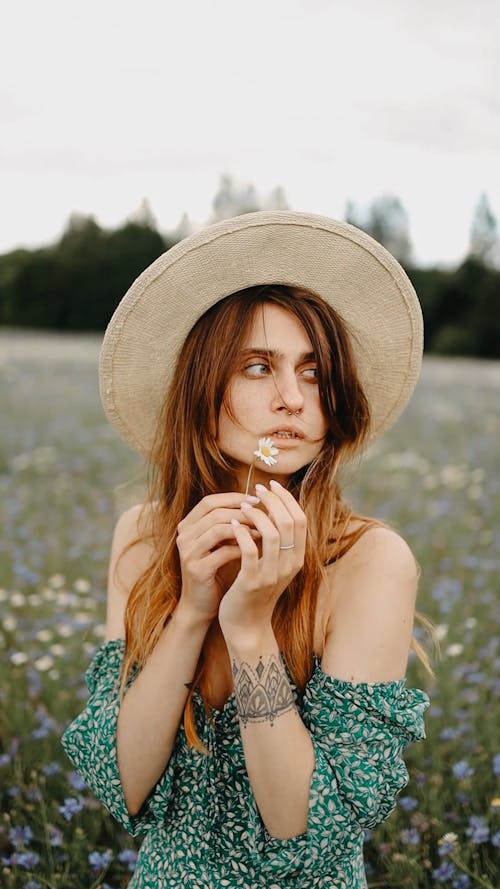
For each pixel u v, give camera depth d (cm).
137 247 4372
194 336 202
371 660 184
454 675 397
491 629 484
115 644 213
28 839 289
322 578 192
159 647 193
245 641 175
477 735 355
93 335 4084
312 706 184
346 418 196
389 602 188
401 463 1024
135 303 207
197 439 198
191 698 198
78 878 286
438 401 1717
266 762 174
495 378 2403
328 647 188
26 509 782
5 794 329
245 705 175
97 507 795
